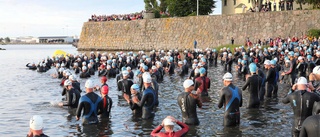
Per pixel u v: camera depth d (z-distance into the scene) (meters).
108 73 29.84
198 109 16.00
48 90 23.22
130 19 76.56
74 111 16.00
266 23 55.75
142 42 71.94
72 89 16.39
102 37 79.12
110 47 77.19
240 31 58.38
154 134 9.72
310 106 9.77
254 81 15.66
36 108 17.06
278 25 54.47
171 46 67.00
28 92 22.48
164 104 17.53
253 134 12.00
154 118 14.48
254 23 57.03
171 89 22.77
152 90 14.45
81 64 37.47
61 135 12.30
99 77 30.30
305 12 52.28
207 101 17.84
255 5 64.56
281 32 53.97
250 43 50.53
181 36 65.94
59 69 31.05
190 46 64.12
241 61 28.95
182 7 74.50
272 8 66.06
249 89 15.86
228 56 34.19
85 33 82.75
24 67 43.03
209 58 41.62
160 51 44.91
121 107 16.77
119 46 75.56
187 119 12.85
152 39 70.44
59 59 40.31
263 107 16.14
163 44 68.38
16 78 30.83
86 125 13.41
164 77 29.28
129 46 73.94
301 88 9.92
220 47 55.25
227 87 12.77
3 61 55.38
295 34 52.59
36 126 8.09
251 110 15.55
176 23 67.12
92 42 80.94
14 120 14.83
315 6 56.00
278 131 12.35
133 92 14.71
